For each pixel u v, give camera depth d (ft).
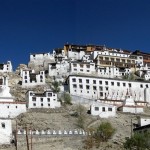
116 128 485.56
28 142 389.80
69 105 581.12
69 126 475.72
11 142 400.26
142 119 502.79
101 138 427.33
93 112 533.55
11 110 516.73
